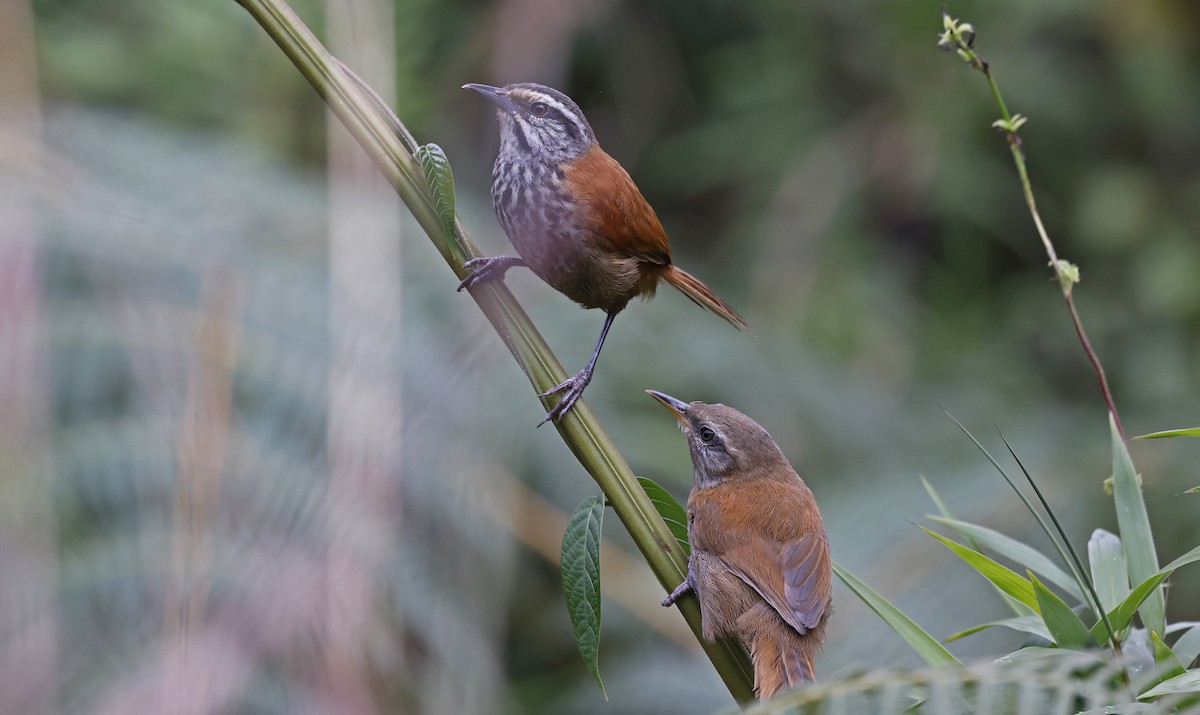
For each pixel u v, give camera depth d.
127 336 9.62
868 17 16.78
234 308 9.87
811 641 6.00
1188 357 15.66
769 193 16.55
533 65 15.52
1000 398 15.08
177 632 7.22
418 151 5.06
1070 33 16.97
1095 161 16.78
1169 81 16.59
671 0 17.31
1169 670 4.19
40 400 8.65
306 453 8.72
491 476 10.26
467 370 10.61
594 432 5.14
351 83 5.28
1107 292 16.47
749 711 3.46
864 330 15.34
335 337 8.76
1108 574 4.99
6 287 9.03
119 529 8.39
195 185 11.74
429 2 14.27
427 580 9.19
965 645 10.66
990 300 16.81
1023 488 12.48
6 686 7.68
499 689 9.56
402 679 8.41
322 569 7.43
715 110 17.36
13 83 11.11
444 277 11.91
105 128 12.23
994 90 5.65
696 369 13.34
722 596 6.05
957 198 16.27
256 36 13.51
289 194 12.16
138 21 13.57
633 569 11.51
